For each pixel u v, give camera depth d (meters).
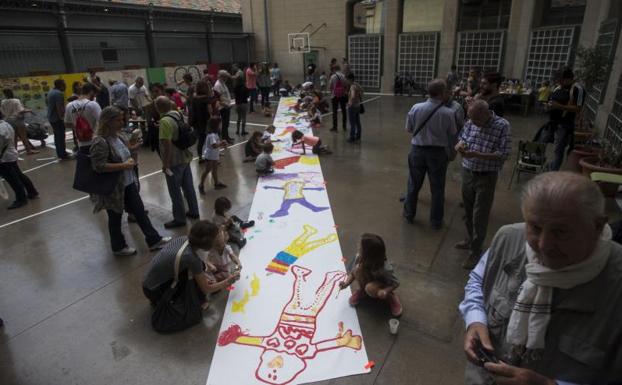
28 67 11.53
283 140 8.62
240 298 3.21
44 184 6.28
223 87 8.26
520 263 1.28
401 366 2.50
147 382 2.45
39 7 11.61
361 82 17.42
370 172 6.37
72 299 3.30
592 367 1.07
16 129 7.84
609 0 8.30
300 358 2.59
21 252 4.12
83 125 5.02
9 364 2.63
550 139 5.75
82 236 4.46
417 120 4.03
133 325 2.97
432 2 15.52
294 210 4.93
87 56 13.05
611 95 6.66
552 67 12.05
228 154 7.67
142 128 8.39
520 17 12.84
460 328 2.81
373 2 16.56
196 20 16.89
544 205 1.01
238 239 4.04
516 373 1.15
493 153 3.21
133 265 3.82
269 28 18.77
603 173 4.49
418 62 15.62
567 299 1.09
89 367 2.58
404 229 4.34
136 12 14.30
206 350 2.69
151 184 6.11
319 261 3.72
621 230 1.88
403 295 3.19
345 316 2.96
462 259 3.70
